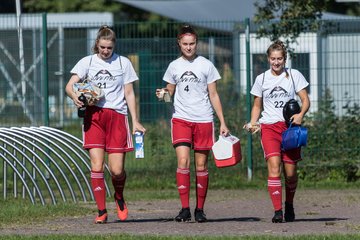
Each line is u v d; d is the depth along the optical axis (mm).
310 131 51062
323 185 50250
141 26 72438
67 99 55938
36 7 110375
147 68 52125
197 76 32250
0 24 64125
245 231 29844
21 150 43062
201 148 32562
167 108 52125
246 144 51250
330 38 51062
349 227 30891
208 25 55125
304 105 31906
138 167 51562
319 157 51188
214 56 52219
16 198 42281
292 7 52812
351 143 51000
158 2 76750
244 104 51375
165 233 29266
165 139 51562
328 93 50969
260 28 52344
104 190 32250
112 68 31562
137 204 41750
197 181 32781
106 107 31422
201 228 30750
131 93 31875
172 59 51938
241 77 51656
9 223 32719
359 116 50625
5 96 54875
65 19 80438
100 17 81188
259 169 51344
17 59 60375
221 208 39719
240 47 51781
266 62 51000
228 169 51438
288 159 32375
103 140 31750
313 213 36562
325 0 53344
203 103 32438
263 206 40562
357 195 45531
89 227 31266
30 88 55781
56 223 32625
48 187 39969
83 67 31641
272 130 32062
